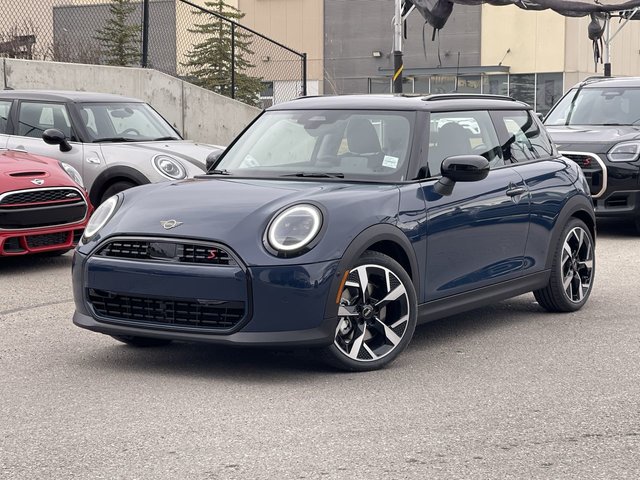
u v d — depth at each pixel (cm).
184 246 481
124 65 1833
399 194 525
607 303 710
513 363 530
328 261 477
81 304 514
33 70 1512
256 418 426
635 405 448
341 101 600
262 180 550
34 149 1051
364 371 509
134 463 369
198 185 538
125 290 491
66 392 471
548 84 4050
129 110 1116
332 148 565
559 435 403
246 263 468
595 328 623
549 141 685
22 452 383
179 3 1984
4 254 807
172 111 1761
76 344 581
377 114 574
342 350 498
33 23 1719
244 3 4469
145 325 491
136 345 572
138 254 492
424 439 397
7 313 677
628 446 389
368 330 514
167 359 540
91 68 1605
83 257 509
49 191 834
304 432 406
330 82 4231
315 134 578
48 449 386
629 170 1085
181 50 1994
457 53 4169
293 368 517
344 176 547
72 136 1050
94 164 1024
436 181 552
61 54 1750
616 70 4347
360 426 414
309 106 605
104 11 1825
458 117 595
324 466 365
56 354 554
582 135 1120
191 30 1991
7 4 1681
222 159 595
